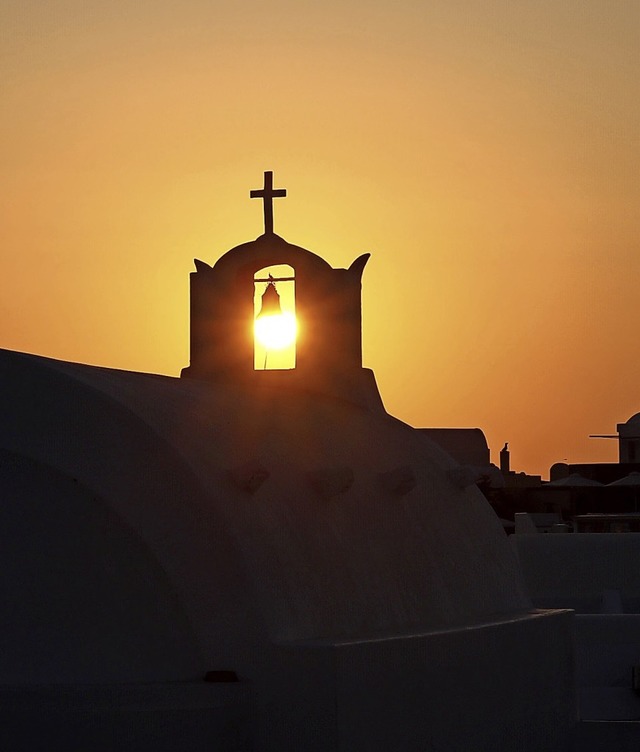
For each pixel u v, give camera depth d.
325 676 38.31
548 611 53.91
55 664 39.00
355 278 53.94
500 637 48.09
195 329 53.12
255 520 40.12
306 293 53.50
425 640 43.16
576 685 54.59
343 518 44.91
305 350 53.34
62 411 39.78
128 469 39.34
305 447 46.41
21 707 37.84
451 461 55.91
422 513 50.12
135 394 41.25
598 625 65.69
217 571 38.84
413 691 42.31
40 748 37.72
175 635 38.94
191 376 52.81
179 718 37.62
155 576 39.12
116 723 37.53
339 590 42.38
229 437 42.72
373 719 39.97
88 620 39.19
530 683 50.16
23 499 39.91
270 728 38.41
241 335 52.91
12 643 39.34
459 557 51.00
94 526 39.47
